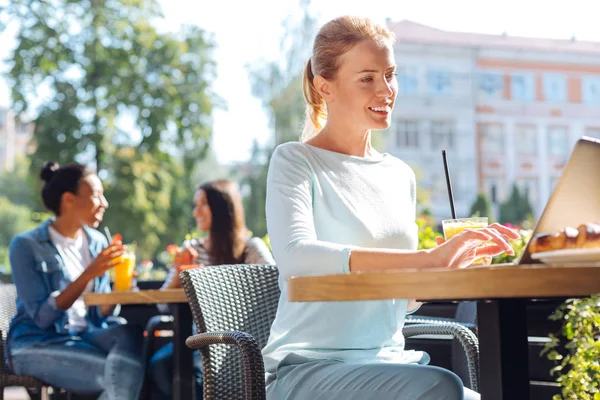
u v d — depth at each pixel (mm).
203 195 3922
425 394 1614
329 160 1991
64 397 3549
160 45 22375
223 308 2252
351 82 1972
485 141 44000
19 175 36812
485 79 44219
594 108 45812
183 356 3068
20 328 3471
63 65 21219
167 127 21891
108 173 20719
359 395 1711
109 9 21781
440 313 3320
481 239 1498
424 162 42844
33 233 3582
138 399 3395
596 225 1324
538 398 2936
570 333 2568
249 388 1833
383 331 1936
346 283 1313
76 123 20781
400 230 1998
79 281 3389
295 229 1803
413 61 43000
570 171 1420
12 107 21016
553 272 1165
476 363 2096
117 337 3414
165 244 21422
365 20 2002
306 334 1919
